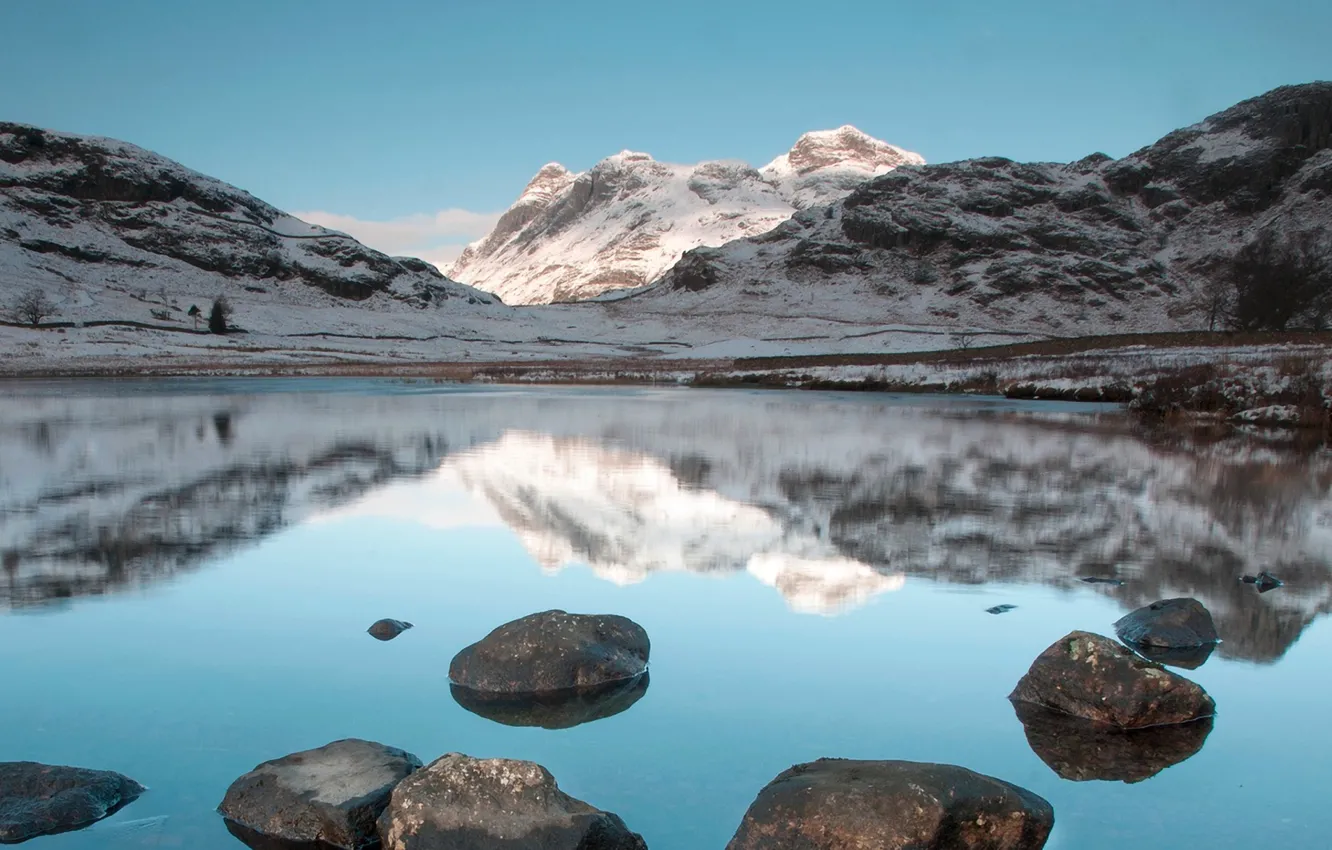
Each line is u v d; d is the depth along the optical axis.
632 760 5.60
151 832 4.78
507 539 11.22
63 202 154.12
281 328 119.31
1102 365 49.22
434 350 111.88
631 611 8.42
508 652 6.82
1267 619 8.20
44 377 61.00
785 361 79.44
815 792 4.67
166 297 128.38
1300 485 15.62
